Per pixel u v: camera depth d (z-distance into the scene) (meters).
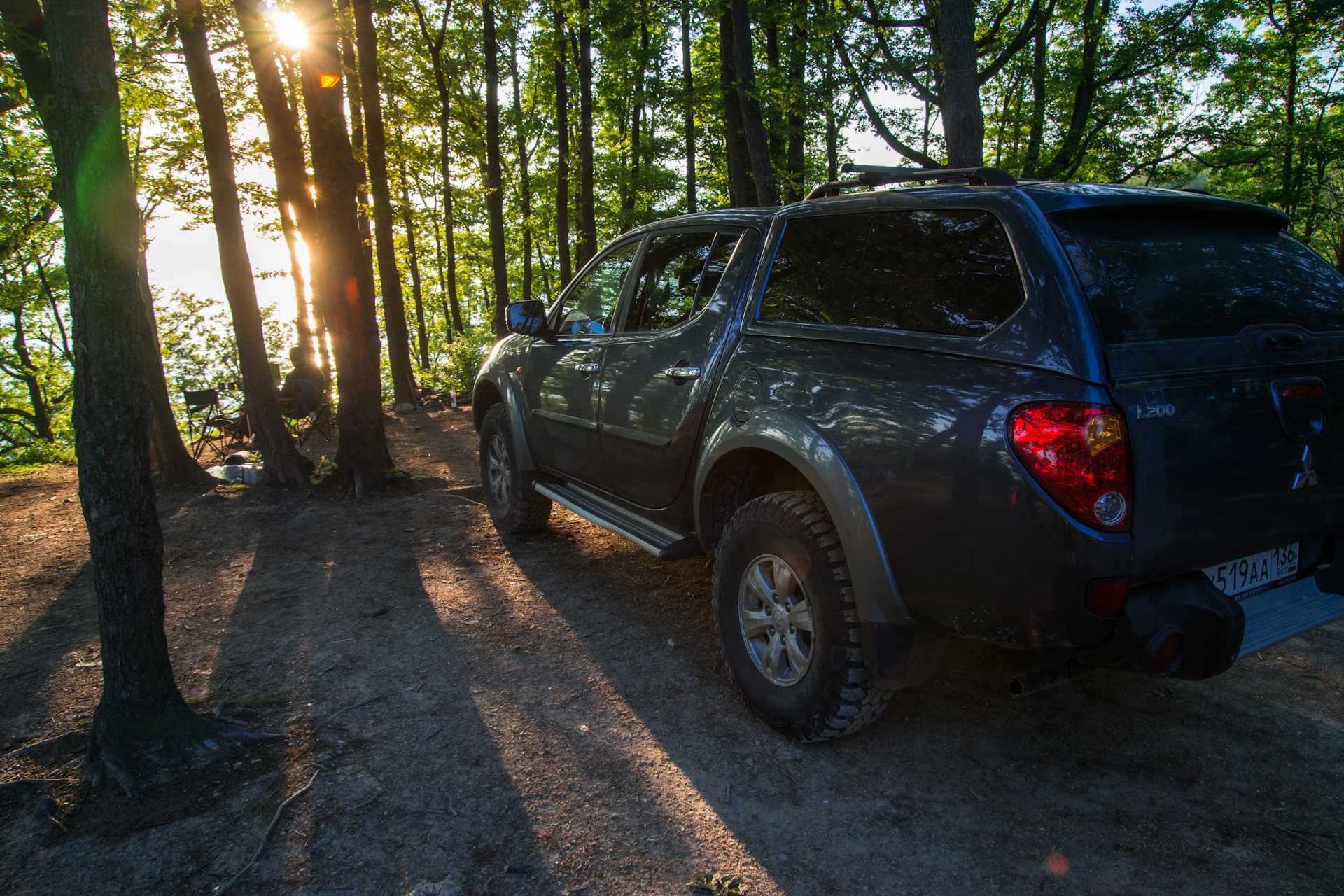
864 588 2.32
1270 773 2.49
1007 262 2.16
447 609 3.94
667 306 3.56
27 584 4.56
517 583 4.32
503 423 5.00
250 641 3.56
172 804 2.32
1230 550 2.10
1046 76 15.47
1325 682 3.08
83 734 2.68
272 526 5.65
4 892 1.96
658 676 3.17
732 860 2.09
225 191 6.34
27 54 2.55
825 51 12.38
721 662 3.30
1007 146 18.30
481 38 17.23
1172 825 2.23
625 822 2.24
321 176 6.20
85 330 2.32
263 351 6.64
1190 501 1.99
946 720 2.82
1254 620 2.21
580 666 3.28
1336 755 2.58
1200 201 2.35
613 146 23.80
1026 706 2.91
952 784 2.44
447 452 9.06
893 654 2.33
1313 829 2.21
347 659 3.36
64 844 2.15
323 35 5.90
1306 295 2.47
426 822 2.23
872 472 2.29
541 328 4.44
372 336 6.55
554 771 2.49
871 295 2.54
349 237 6.34
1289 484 2.20
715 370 3.08
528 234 24.59
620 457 3.73
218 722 2.68
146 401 2.43
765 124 11.91
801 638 2.65
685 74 17.09
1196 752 2.61
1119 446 1.87
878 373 2.37
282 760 2.55
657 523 3.63
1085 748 2.64
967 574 2.10
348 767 2.51
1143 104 15.95
